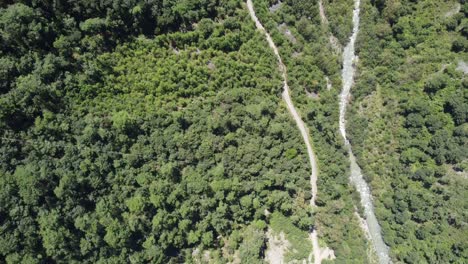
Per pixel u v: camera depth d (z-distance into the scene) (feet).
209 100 260.42
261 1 294.66
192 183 248.11
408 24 296.10
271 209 294.46
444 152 285.23
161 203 234.99
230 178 266.16
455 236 291.58
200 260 259.80
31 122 204.33
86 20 223.30
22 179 192.75
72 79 215.10
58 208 205.16
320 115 300.61
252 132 276.21
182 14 255.91
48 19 213.87
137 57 240.12
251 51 285.84
